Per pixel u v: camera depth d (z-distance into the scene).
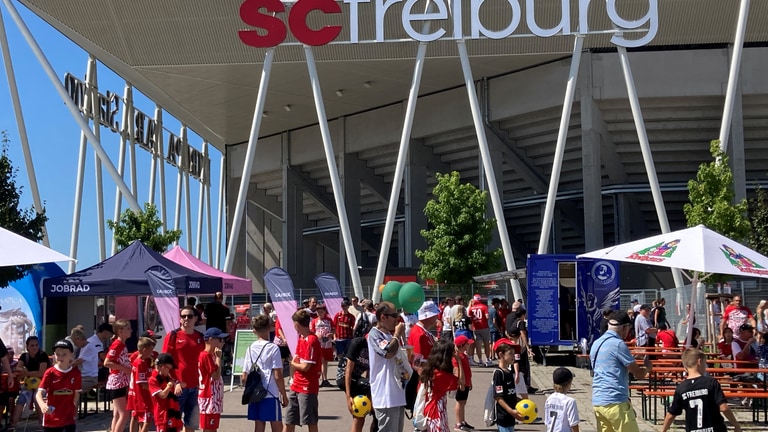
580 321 24.03
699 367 8.27
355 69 48.00
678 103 44.97
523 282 37.97
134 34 44.28
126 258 18.97
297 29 37.62
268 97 54.31
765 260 12.76
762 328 20.14
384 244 38.53
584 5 36.75
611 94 44.69
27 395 15.02
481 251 39.00
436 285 38.38
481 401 17.61
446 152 55.28
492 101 49.88
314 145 62.44
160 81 49.72
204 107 56.75
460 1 37.41
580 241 58.53
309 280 70.00
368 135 57.94
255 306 34.84
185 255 23.30
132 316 21.45
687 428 8.17
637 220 51.81
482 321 25.33
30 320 19.47
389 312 10.05
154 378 10.95
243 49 45.19
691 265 12.52
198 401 11.38
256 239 71.25
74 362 10.68
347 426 14.20
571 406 8.78
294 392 11.27
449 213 39.22
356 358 10.89
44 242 38.41
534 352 26.62
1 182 23.23
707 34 43.22
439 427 9.70
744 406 16.62
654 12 36.47
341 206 38.44
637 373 9.22
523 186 55.38
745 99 44.81
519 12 36.91
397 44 44.94
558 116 47.47
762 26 42.75
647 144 36.62
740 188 44.19
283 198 64.50
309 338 11.22
